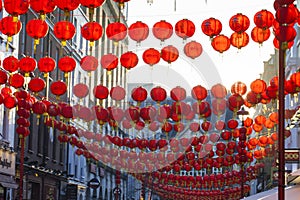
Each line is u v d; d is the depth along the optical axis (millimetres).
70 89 42875
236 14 12445
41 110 17844
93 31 11906
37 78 15945
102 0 11234
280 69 10516
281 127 10195
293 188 12961
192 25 12367
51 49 39188
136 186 72500
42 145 37781
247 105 16141
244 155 25219
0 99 16500
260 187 52406
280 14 10445
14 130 31234
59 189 42969
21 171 21281
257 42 12484
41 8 11555
